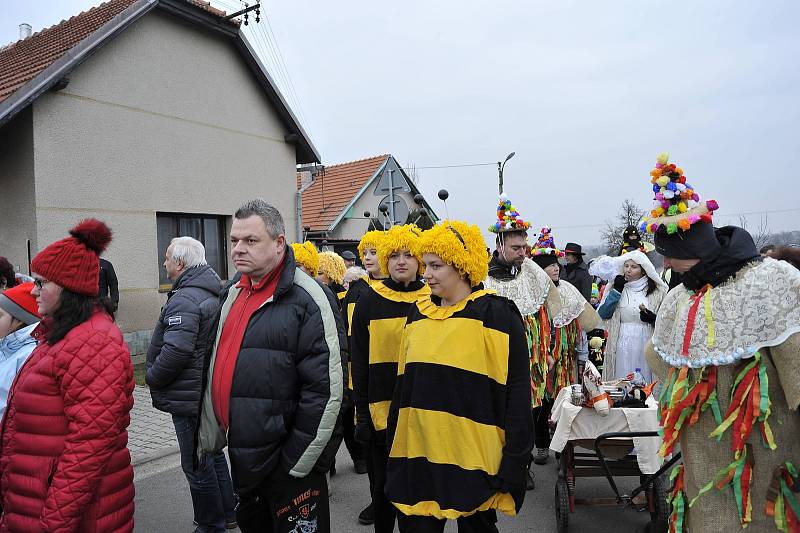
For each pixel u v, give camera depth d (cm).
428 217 613
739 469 223
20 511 238
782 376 212
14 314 288
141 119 896
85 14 1145
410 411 262
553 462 515
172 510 424
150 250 908
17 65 934
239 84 1065
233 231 255
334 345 251
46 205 776
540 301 473
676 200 251
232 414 248
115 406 235
